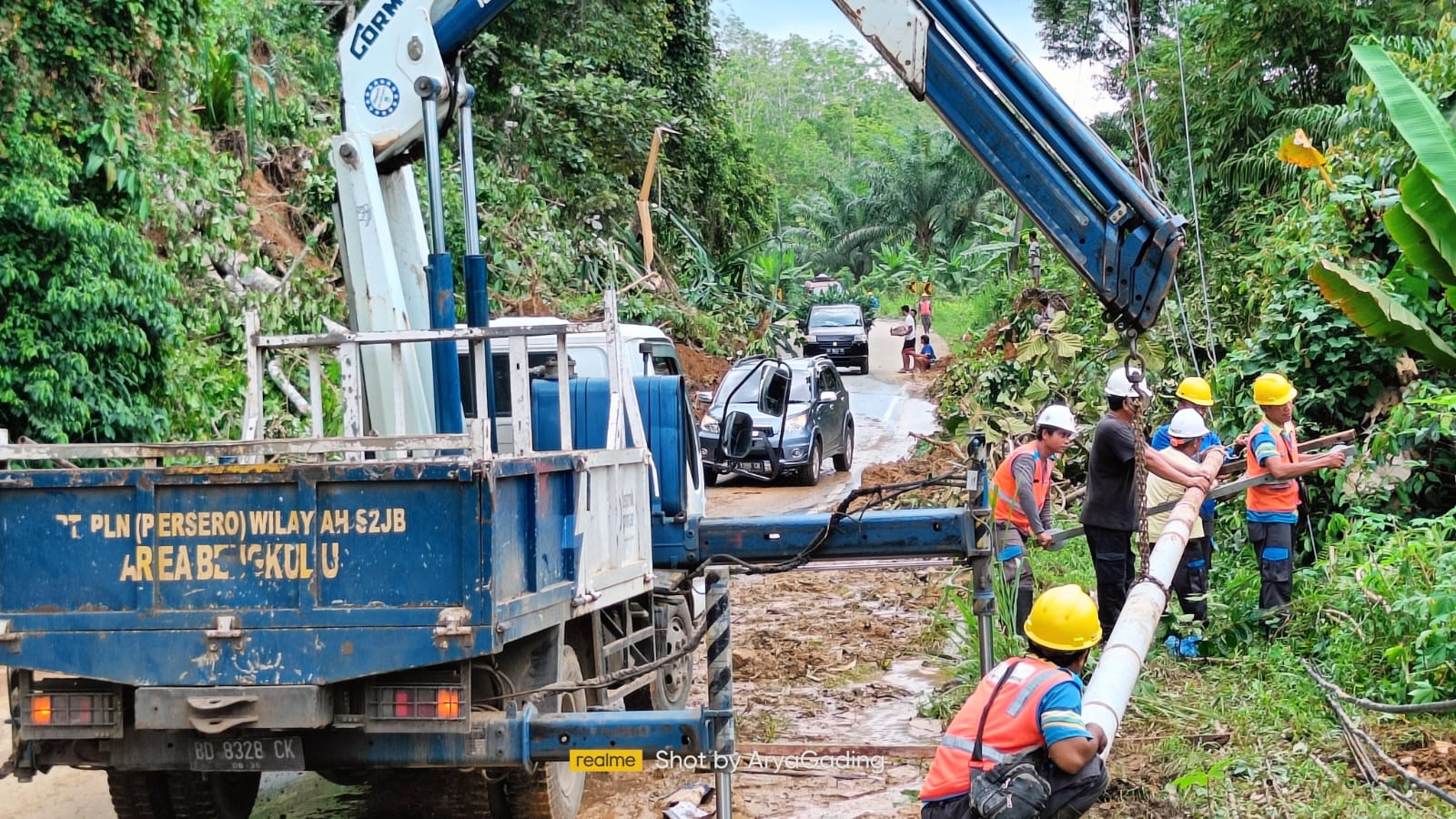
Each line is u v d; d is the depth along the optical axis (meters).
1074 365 12.61
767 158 79.12
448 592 4.69
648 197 25.91
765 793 6.52
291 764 4.91
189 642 4.79
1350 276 8.72
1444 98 11.17
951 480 7.57
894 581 11.84
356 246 6.79
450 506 4.68
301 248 17.30
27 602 4.91
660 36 29.52
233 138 17.02
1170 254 6.16
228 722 4.71
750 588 11.75
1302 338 10.20
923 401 27.31
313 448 5.01
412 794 6.45
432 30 6.90
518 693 5.14
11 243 10.67
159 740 4.96
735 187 34.66
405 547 4.71
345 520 4.75
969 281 50.97
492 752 4.99
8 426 10.85
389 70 6.91
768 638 9.82
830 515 7.68
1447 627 6.71
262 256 16.22
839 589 11.65
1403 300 9.55
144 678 4.82
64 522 4.89
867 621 10.33
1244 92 18.20
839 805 6.32
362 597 4.73
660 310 24.66
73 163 11.51
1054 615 4.23
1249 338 11.91
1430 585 7.25
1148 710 7.09
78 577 4.89
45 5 11.09
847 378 33.09
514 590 4.90
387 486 4.73
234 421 13.28
